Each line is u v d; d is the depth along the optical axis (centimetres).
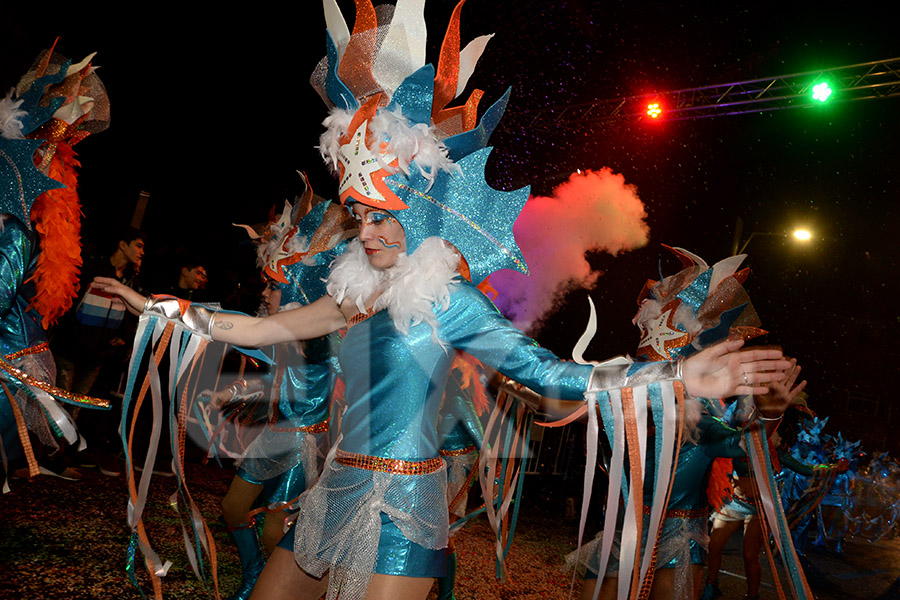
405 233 207
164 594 332
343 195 212
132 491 244
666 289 358
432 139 209
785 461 530
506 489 316
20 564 325
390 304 206
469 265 215
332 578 201
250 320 241
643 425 191
